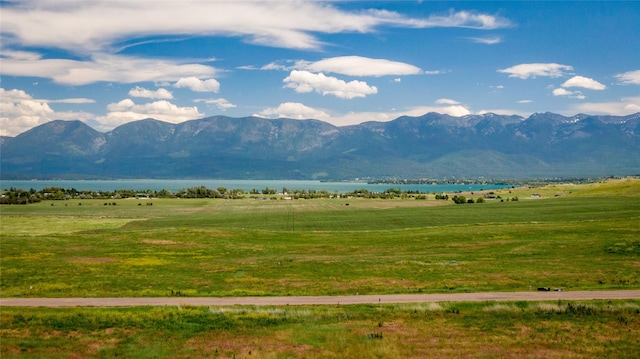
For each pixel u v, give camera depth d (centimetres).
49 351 3466
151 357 3356
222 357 3331
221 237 10875
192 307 4488
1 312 4275
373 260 7362
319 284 5634
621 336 3647
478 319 4097
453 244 9112
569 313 4191
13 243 9625
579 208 15850
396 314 4247
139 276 6256
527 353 3334
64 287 5525
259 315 4200
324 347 3469
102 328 3934
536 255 7369
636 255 6975
